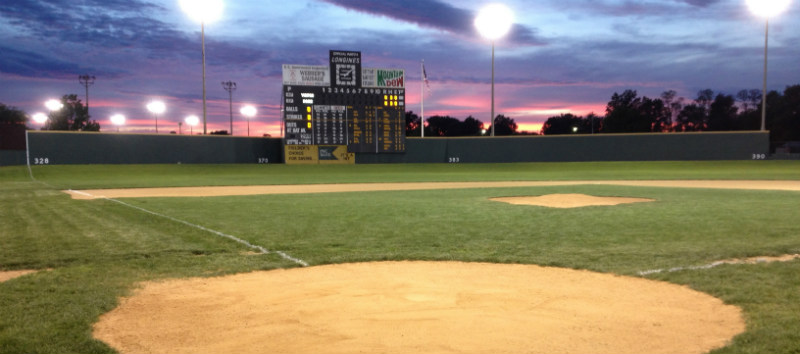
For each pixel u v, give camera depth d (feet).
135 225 33.60
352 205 46.80
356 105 124.47
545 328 13.84
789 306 15.48
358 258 23.85
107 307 16.01
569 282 19.27
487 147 136.46
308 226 33.47
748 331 13.25
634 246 26.00
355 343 12.69
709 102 293.84
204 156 122.11
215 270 21.42
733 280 18.78
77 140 110.01
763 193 59.31
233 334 13.56
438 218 37.22
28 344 12.75
